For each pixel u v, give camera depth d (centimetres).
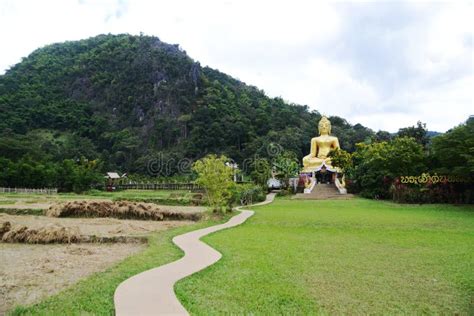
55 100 14175
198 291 966
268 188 6625
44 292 1077
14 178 6106
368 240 1748
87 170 6662
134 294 915
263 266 1223
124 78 14712
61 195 5225
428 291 986
